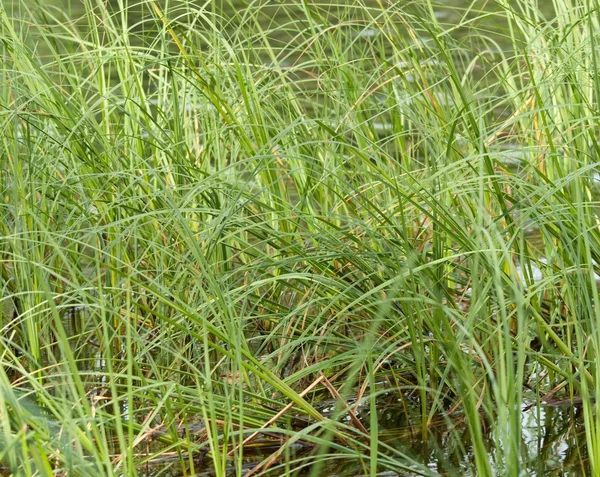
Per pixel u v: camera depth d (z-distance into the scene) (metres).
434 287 2.80
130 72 4.01
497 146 3.33
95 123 3.42
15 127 3.11
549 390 2.93
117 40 3.72
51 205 3.52
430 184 3.12
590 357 2.73
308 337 2.79
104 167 3.36
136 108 3.75
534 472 2.35
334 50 3.87
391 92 3.70
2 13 3.71
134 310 3.28
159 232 3.05
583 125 3.23
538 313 2.80
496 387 2.05
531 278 3.01
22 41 3.74
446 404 2.88
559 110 3.48
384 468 2.43
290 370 3.19
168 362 3.11
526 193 2.93
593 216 3.06
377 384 3.07
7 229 3.28
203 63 3.43
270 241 2.99
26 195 3.30
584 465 2.38
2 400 1.95
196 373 2.52
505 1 3.78
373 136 3.64
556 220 2.55
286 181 3.79
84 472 2.01
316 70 5.18
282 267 3.21
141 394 2.59
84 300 2.65
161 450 2.43
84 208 3.33
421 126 3.25
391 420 2.78
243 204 2.82
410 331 2.64
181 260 2.88
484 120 3.60
